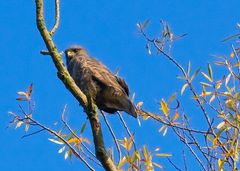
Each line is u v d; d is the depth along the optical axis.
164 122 10.88
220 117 10.69
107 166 8.95
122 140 10.27
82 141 10.33
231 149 10.18
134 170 9.94
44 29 9.06
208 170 10.02
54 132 10.02
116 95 10.96
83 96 9.23
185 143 10.37
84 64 11.45
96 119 9.16
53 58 9.16
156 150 10.32
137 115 11.09
